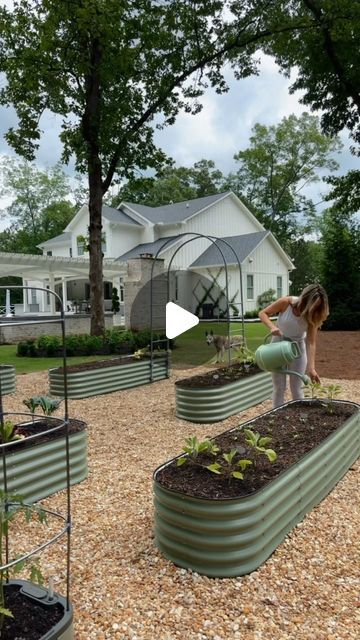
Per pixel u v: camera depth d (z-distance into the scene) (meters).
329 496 2.94
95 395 6.27
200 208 23.03
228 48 10.38
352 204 16.77
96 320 10.55
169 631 1.74
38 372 8.43
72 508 2.83
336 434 3.13
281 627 1.76
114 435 4.41
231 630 1.74
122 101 10.11
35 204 40.09
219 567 2.06
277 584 2.02
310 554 2.26
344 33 10.61
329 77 13.93
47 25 8.44
